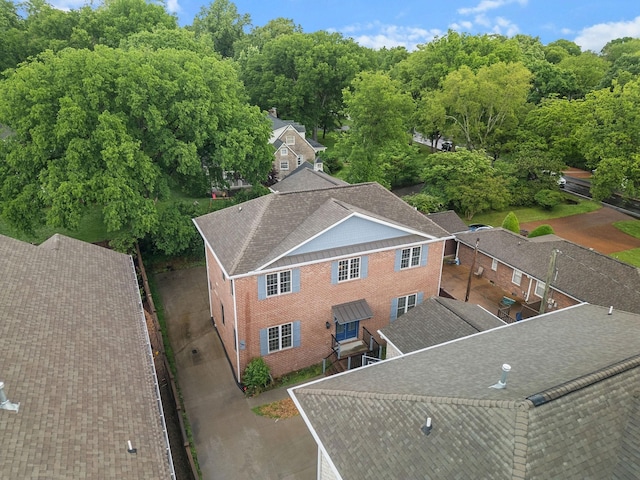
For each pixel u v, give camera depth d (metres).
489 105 51.69
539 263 28.14
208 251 23.94
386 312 23.48
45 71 26.67
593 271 25.58
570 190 53.81
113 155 26.02
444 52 63.88
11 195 27.88
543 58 85.56
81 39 52.09
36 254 17.50
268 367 20.77
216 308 24.19
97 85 26.16
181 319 26.02
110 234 35.66
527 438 8.64
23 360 11.70
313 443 17.55
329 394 12.04
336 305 21.83
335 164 59.81
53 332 13.49
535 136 50.91
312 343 21.89
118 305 17.11
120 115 27.62
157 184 30.94
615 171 39.91
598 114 42.38
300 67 66.00
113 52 29.19
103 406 11.59
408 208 24.25
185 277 30.92
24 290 14.78
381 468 9.69
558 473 8.40
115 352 14.14
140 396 12.70
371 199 23.78
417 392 11.13
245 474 16.11
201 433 17.91
